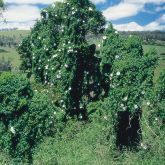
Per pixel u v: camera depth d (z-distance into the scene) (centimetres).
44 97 1670
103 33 1964
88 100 2081
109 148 1517
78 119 2039
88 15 2080
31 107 1455
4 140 1409
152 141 1439
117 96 1545
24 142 1420
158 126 1473
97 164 1408
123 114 1588
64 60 2061
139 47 1633
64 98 2070
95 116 1870
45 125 1639
